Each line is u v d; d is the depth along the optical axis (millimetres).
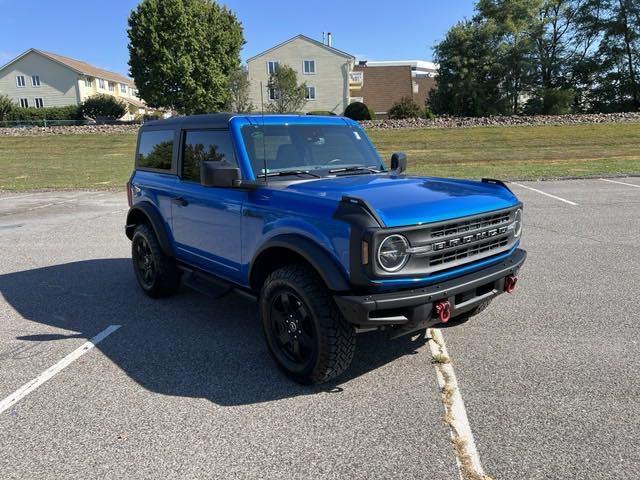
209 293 4562
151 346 4484
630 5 43000
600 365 3908
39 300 5785
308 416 3334
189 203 4730
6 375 3980
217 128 4367
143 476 2781
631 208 10422
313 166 4422
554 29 47219
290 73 39688
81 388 3758
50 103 62094
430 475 2736
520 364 3963
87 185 17297
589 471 2736
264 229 3795
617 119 31078
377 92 55906
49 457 2963
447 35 43594
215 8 44750
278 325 3846
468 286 3447
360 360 4121
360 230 3068
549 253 7227
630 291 5590
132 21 42500
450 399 3482
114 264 7367
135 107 71375
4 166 23219
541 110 41969
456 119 32438
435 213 3326
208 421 3299
